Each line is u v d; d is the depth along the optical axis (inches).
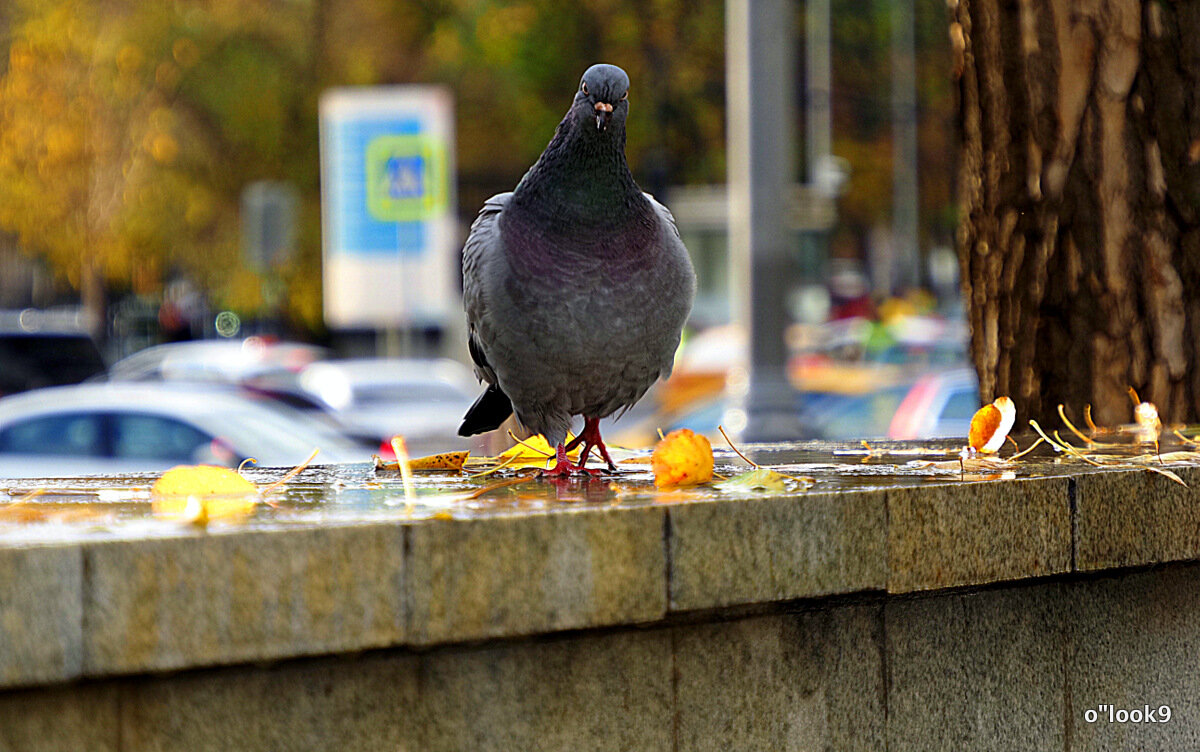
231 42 2078.0
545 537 193.6
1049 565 235.1
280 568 178.4
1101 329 344.8
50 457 679.1
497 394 308.7
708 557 205.3
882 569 218.8
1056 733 255.1
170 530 180.9
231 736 185.9
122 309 2775.6
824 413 973.2
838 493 215.5
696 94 2237.9
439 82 2208.4
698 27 2172.7
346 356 2081.7
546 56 2172.7
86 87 2034.9
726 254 1969.7
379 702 195.6
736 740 222.7
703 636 219.8
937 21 2844.5
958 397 782.5
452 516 191.6
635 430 954.7
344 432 831.1
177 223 2106.3
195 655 173.8
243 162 2112.5
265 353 1776.6
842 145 2854.3
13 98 2018.9
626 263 262.2
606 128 255.8
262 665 186.5
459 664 201.0
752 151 729.0
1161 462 260.8
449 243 1021.8
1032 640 252.1
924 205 2910.9
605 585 197.6
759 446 337.1
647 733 215.0
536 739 206.4
